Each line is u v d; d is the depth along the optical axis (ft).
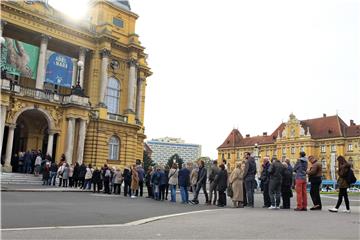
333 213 48.52
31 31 148.36
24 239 26.37
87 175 100.07
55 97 139.64
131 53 175.63
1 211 44.21
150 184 85.40
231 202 76.89
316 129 384.68
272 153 413.39
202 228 33.30
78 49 163.94
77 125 142.51
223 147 473.26
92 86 163.53
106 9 172.24
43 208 49.42
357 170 343.87
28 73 145.07
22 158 127.03
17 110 129.70
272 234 30.04
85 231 30.71
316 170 55.06
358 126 357.61
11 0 141.28
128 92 174.70
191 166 85.46
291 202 77.51
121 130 167.53
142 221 38.17
